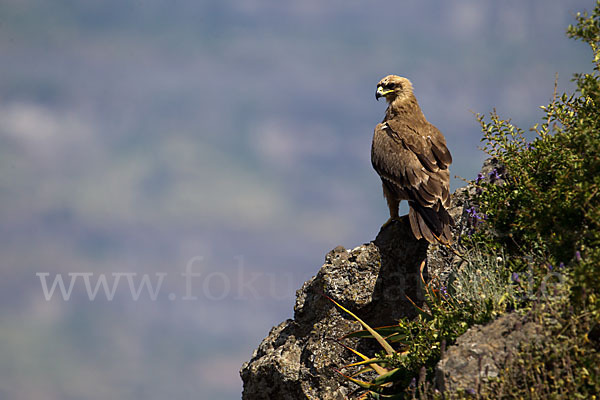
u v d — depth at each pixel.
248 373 18.89
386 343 15.33
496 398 10.59
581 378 10.09
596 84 13.66
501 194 15.33
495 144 15.65
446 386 11.16
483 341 11.55
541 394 10.08
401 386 14.16
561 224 12.94
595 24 13.49
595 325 10.86
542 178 14.70
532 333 11.15
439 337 13.28
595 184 12.41
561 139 13.95
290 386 17.47
